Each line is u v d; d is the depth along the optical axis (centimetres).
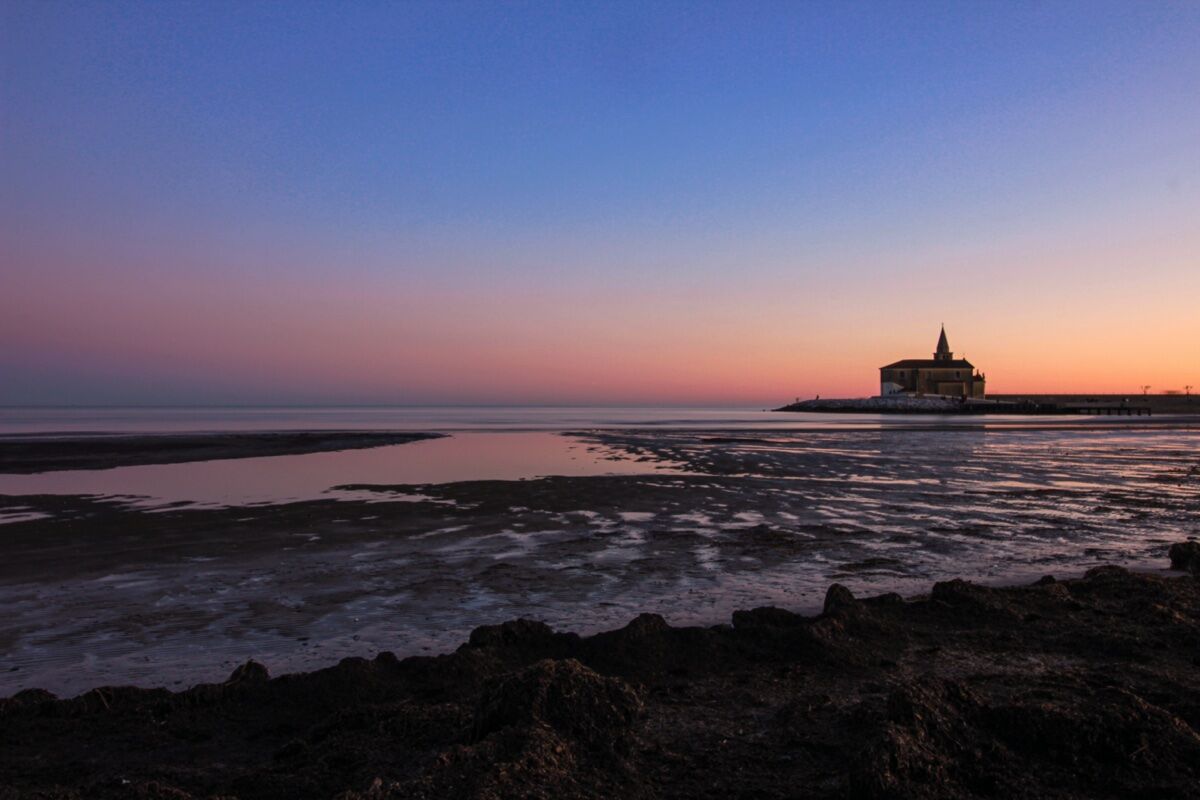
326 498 1952
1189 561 1151
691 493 2055
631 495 2011
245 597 1003
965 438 5066
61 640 829
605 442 4569
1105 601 912
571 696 482
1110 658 710
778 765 482
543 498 1952
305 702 621
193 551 1296
